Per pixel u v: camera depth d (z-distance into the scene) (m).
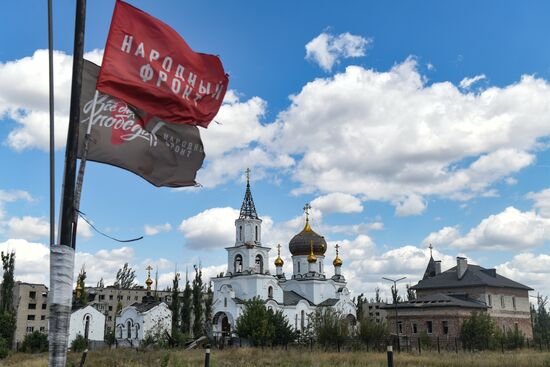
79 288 98.75
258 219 103.31
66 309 11.97
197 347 71.88
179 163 15.34
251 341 72.81
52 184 12.70
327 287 108.06
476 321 70.50
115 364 38.59
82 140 13.97
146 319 93.81
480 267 98.31
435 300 80.44
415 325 80.12
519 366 36.81
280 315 76.25
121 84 14.08
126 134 14.62
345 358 44.16
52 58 12.91
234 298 95.19
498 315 87.44
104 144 14.30
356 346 62.81
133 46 14.34
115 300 143.12
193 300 99.69
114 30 14.10
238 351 55.22
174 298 98.19
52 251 12.15
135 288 150.00
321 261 109.50
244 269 99.44
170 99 14.77
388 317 83.00
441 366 38.06
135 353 53.09
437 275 95.56
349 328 72.88
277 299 98.88
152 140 14.94
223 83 15.86
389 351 13.89
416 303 81.75
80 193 13.01
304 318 100.31
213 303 97.50
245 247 100.00
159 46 14.73
